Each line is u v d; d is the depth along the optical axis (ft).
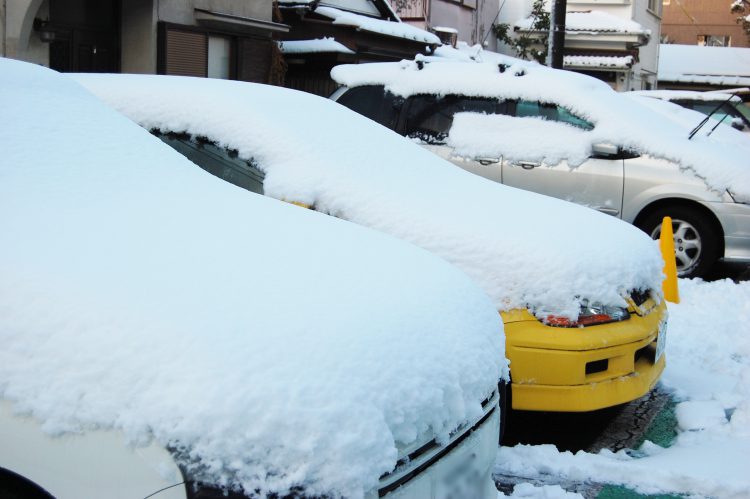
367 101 28.17
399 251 10.24
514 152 25.89
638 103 28.94
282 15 56.24
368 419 6.87
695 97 47.70
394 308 8.27
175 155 11.83
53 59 37.47
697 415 15.08
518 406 12.91
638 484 12.48
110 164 10.47
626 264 13.84
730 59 119.65
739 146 32.24
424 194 15.05
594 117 25.79
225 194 11.00
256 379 6.75
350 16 54.70
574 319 12.87
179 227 9.18
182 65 42.42
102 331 7.07
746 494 11.87
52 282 7.50
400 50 60.90
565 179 25.81
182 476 6.48
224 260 8.45
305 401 6.73
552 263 13.12
